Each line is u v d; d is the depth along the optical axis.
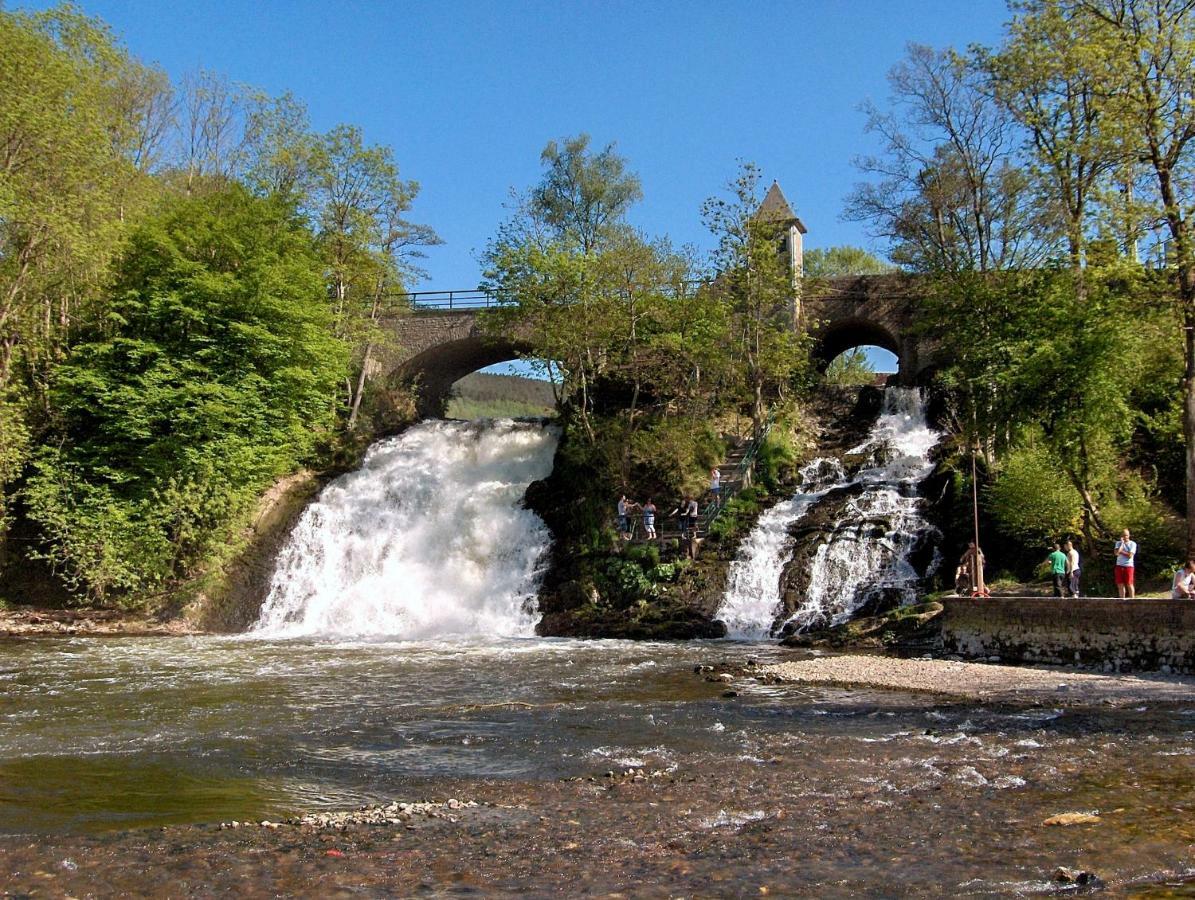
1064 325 26.38
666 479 35.66
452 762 12.05
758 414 37.59
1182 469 30.11
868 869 7.54
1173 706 15.55
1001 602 21.83
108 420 35.56
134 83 45.94
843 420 42.12
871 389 42.75
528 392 81.88
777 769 11.21
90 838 8.81
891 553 29.81
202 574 33.69
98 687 18.98
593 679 19.89
